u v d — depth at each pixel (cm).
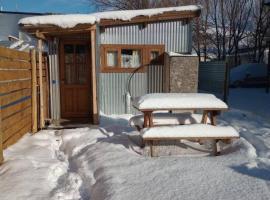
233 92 1633
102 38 905
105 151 517
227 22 2967
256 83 2000
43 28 718
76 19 705
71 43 877
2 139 509
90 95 898
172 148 553
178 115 591
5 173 423
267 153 493
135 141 604
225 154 518
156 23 914
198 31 2923
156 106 513
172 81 843
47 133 698
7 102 538
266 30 2658
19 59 620
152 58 929
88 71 893
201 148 556
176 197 333
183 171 412
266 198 325
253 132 677
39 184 394
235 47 2848
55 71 864
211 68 1302
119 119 859
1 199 350
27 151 536
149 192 348
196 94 577
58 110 874
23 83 644
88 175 435
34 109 707
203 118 559
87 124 786
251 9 2894
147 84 934
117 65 921
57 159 533
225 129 510
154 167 431
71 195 379
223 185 362
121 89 929
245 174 394
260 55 2706
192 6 887
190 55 841
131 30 912
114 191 353
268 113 938
